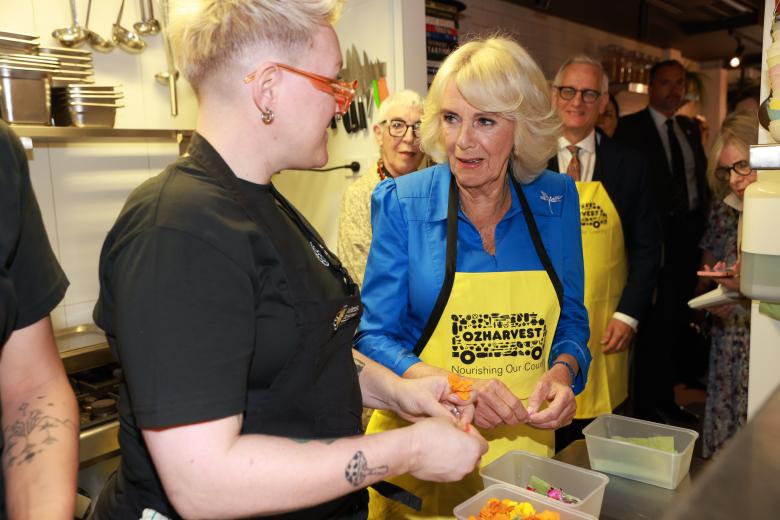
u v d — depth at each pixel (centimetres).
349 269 243
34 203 96
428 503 145
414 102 249
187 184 85
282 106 87
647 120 413
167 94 264
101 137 230
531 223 150
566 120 251
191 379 73
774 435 61
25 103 196
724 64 758
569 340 154
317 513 103
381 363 145
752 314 154
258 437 79
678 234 390
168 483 75
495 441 150
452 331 146
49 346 99
